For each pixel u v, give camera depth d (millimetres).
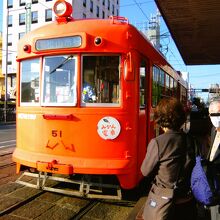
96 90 6254
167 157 3248
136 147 6406
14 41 54875
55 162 6184
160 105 3439
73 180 6383
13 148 13273
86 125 6191
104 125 6176
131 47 6227
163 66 9219
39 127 6547
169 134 3332
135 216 5352
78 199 6543
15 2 54625
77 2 49156
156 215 3207
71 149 6223
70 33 6285
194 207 3416
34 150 6609
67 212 5859
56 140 6328
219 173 3289
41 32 6633
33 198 6520
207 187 3156
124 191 7148
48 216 5656
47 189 6395
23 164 6605
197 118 21000
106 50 6172
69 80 6332
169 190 3217
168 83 10594
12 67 55000
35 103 6707
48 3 50438
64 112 6285
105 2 60094
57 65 6453
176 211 3256
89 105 6227
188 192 3324
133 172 6246
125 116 6203
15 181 7477
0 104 38594
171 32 15906
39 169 6277
